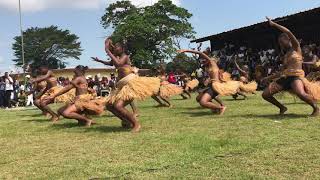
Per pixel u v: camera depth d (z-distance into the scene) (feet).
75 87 31.86
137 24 130.52
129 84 26.63
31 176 17.16
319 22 76.07
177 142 22.02
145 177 16.19
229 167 16.89
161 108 43.73
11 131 30.83
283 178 15.29
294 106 35.70
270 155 18.28
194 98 58.23
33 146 23.66
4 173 17.80
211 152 19.44
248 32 90.27
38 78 38.73
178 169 17.01
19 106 75.51
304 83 28.78
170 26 135.23
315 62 40.24
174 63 112.27
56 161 19.42
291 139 21.21
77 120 33.01
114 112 27.27
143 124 29.96
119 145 22.24
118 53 27.35
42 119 39.60
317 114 28.81
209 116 32.81
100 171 17.29
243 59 83.05
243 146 20.22
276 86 30.01
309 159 17.34
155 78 27.17
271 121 27.53
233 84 34.37
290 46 29.19
